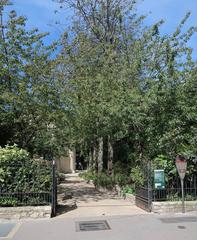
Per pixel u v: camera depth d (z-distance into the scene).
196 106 14.69
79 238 9.45
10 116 16.45
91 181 26.50
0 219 11.88
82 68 20.12
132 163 18.44
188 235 9.45
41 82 16.59
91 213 12.90
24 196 12.38
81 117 19.08
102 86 16.92
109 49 18.94
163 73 14.77
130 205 14.69
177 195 13.20
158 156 14.05
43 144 19.06
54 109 17.03
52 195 12.52
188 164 13.32
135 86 15.84
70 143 22.08
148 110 14.93
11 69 16.16
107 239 9.27
